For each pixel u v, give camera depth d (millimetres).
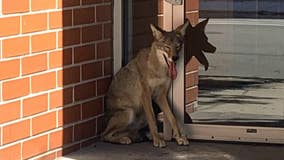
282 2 6004
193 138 6277
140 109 6160
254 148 5988
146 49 6098
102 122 6273
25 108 5207
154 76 6004
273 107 6168
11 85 5039
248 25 6113
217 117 6262
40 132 5406
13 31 5023
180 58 6152
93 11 6020
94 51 6074
